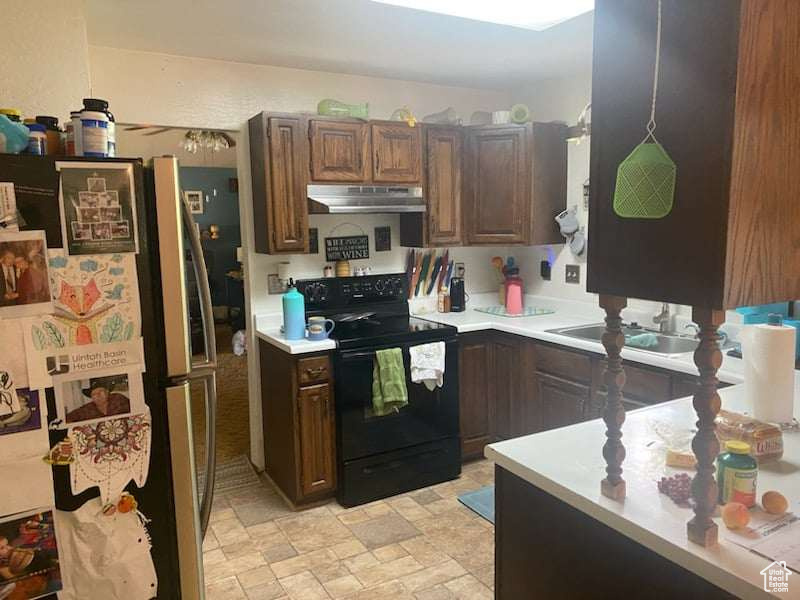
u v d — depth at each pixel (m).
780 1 1.02
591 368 2.84
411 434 3.15
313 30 2.62
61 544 1.37
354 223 3.58
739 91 0.97
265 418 3.34
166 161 1.41
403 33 2.68
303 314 3.04
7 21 1.85
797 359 2.27
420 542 2.65
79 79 1.94
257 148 3.09
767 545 1.05
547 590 1.40
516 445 1.52
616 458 1.22
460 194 3.57
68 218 1.32
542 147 3.48
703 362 1.05
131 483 1.43
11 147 1.36
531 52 3.02
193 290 6.47
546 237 3.58
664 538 1.08
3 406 1.28
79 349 1.35
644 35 1.09
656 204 1.09
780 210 1.08
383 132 3.26
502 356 3.44
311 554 2.57
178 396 1.46
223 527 2.82
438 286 3.90
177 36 2.68
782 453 1.46
